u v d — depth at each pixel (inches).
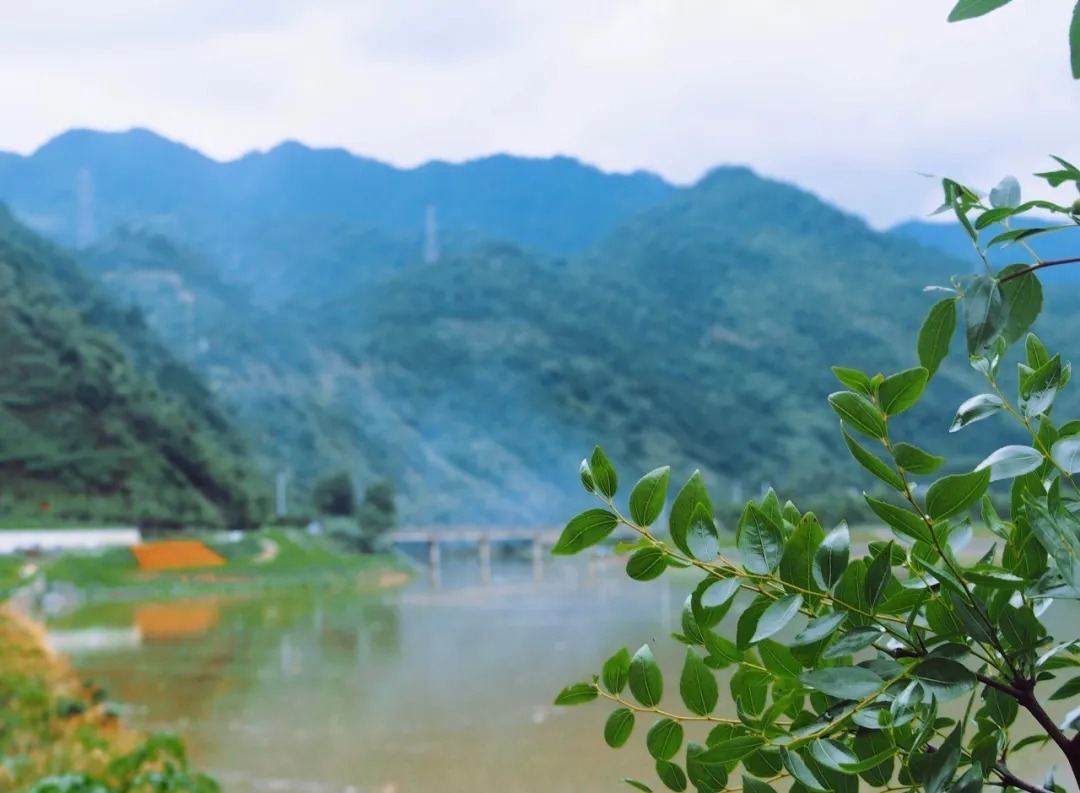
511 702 724.0
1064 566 29.6
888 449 30.9
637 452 4015.8
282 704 748.0
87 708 409.4
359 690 805.2
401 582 2050.9
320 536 2426.2
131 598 1706.4
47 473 2426.2
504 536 2338.8
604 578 1991.9
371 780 514.3
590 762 487.5
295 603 1616.6
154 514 2349.9
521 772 496.4
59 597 1653.5
